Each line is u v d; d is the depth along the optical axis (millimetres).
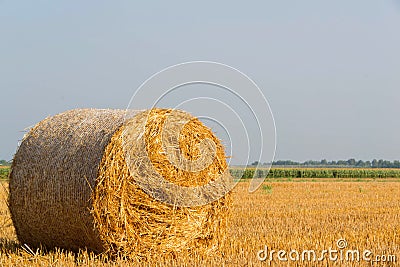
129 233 14031
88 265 13023
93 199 13570
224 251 15391
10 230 18922
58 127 15117
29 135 15492
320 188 43312
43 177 14602
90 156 13828
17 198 15328
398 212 25641
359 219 22734
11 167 15523
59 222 14461
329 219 22734
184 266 13031
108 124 14250
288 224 20953
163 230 14609
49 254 14312
